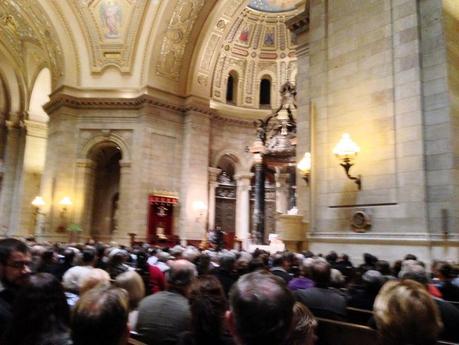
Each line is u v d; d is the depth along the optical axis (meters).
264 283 1.71
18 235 29.95
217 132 27.53
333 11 10.51
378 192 8.91
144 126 23.86
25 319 2.32
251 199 28.47
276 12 27.91
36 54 30.38
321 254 9.12
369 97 9.36
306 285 5.16
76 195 24.09
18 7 26.22
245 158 28.28
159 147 24.31
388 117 8.94
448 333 3.58
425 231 8.05
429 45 8.59
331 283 5.39
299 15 13.44
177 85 25.36
